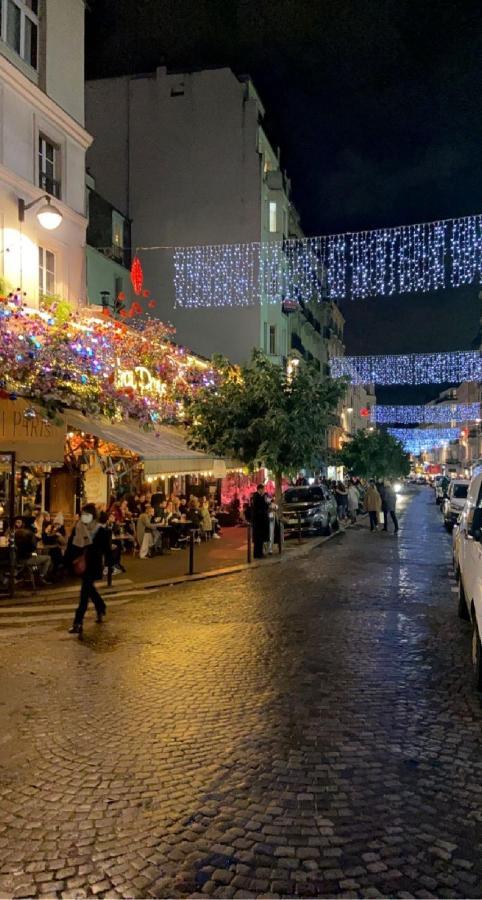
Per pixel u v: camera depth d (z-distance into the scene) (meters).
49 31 16.27
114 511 17.73
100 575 9.39
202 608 10.66
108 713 5.95
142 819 4.14
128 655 7.87
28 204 15.09
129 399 15.85
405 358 47.09
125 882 3.53
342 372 48.34
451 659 7.68
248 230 31.69
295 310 37.56
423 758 5.02
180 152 32.16
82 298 17.59
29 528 12.30
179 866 3.65
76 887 3.49
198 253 31.84
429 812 4.23
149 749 5.19
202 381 20.61
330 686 6.70
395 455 45.88
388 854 3.76
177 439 18.75
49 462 12.22
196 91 32.16
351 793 4.47
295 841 3.88
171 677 7.00
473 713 5.97
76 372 13.56
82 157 17.77
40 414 12.07
